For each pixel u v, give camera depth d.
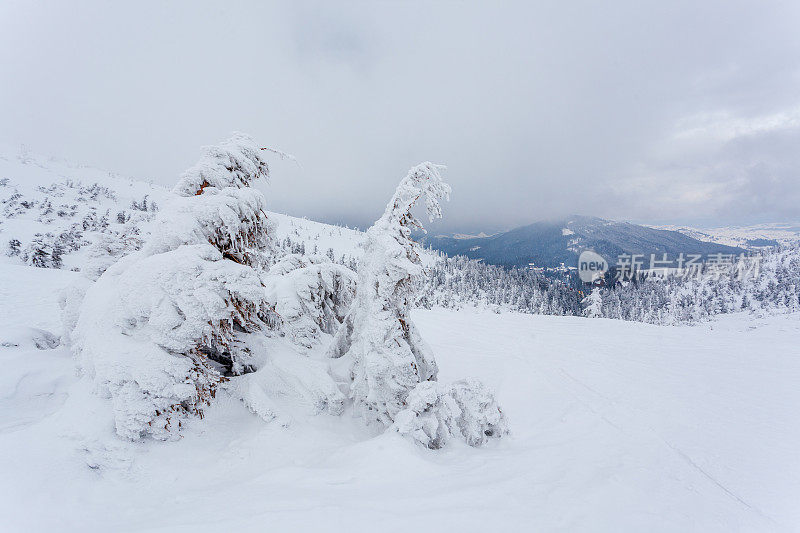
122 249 8.29
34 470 3.72
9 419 4.84
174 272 5.34
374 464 4.62
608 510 4.03
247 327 6.90
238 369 6.52
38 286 17.00
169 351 5.28
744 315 81.25
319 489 4.01
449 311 22.58
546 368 10.86
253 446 5.09
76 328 5.88
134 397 4.69
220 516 3.35
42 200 78.19
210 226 6.00
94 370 5.12
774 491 4.77
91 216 66.00
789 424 6.98
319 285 9.14
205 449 4.93
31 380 5.78
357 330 7.38
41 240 41.84
